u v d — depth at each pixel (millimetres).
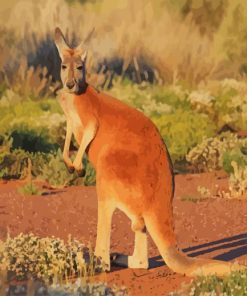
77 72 29891
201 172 49000
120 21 80125
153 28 77875
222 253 32938
